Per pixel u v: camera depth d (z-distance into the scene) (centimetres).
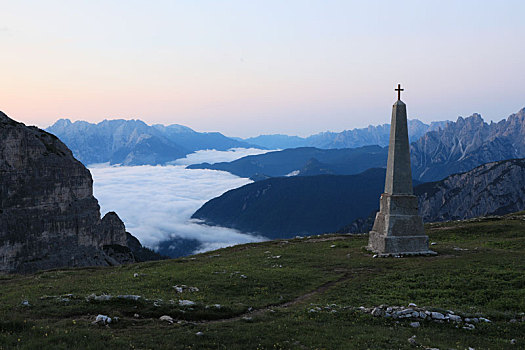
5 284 3606
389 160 4303
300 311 2403
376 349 1791
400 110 4225
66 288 2952
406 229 4150
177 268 4088
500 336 2062
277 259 4309
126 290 2827
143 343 1716
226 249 6100
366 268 3672
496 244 4606
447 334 2066
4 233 13862
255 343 1808
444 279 3072
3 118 14975
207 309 2334
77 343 1648
